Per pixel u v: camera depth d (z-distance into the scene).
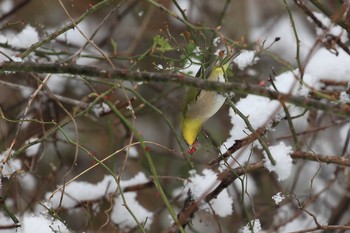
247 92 3.81
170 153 8.59
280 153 5.56
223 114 9.48
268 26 9.52
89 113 7.71
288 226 7.96
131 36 9.36
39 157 7.33
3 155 5.74
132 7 8.68
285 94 3.74
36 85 7.18
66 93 8.57
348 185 8.34
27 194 7.41
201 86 3.89
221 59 5.06
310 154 5.50
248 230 5.59
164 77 3.98
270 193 8.37
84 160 9.25
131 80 4.06
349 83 6.14
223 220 8.10
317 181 8.82
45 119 7.63
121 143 7.73
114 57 6.28
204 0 9.68
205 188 5.87
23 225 5.49
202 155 8.41
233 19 9.73
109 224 7.21
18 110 7.37
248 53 6.28
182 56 6.15
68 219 7.59
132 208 7.05
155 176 4.63
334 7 8.58
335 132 8.84
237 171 5.61
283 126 8.59
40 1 9.27
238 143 5.41
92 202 6.82
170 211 4.57
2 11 9.02
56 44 8.25
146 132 9.83
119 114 4.80
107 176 7.00
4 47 6.52
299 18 9.47
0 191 6.86
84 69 4.19
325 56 6.83
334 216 8.24
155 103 8.57
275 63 8.69
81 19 5.39
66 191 6.84
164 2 9.31
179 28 9.33
